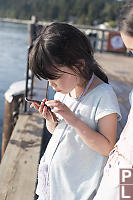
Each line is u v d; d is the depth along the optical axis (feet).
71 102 4.90
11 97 13.65
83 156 4.67
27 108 12.93
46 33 4.29
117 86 19.53
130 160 3.76
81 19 232.53
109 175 4.09
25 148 9.47
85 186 4.66
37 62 4.22
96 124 4.63
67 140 4.72
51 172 4.86
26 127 11.09
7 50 66.95
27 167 8.39
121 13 3.49
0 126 19.65
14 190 7.33
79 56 4.26
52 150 4.91
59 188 4.81
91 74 4.73
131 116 3.97
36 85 15.38
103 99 4.51
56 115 5.26
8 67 46.16
